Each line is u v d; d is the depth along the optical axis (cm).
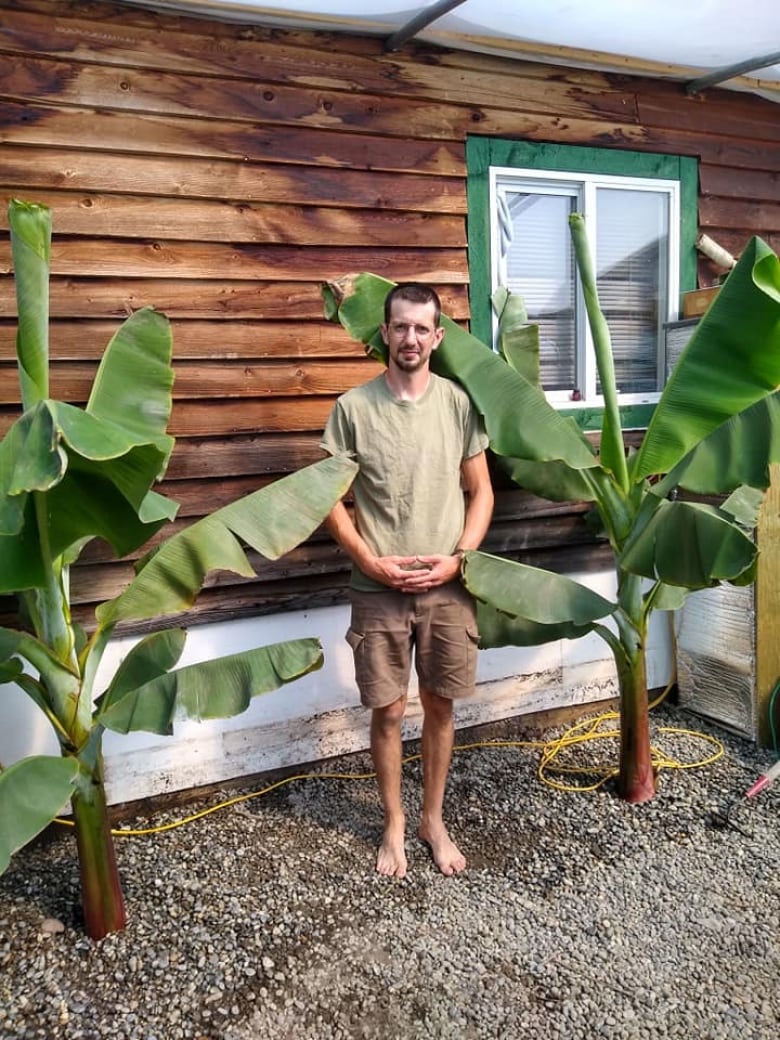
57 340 317
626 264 427
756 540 386
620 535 333
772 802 345
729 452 275
